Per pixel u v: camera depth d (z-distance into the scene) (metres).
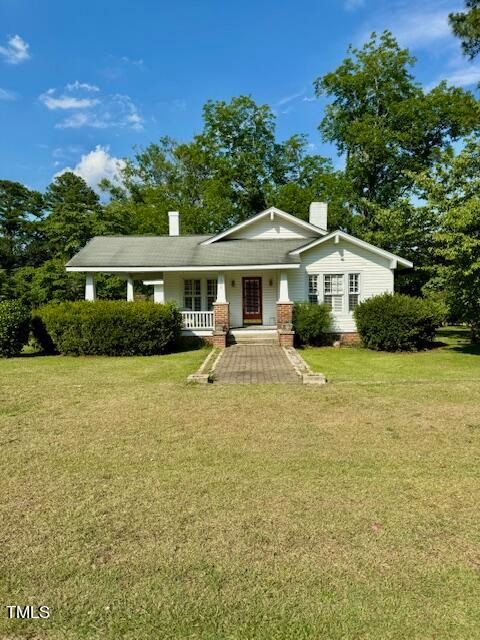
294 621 2.38
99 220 30.22
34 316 14.70
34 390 8.37
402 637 2.25
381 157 27.56
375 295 16.20
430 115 26.39
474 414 6.45
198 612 2.46
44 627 2.37
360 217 27.75
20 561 2.97
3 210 44.31
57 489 4.11
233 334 16.34
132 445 5.29
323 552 3.03
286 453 4.97
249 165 32.75
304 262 16.91
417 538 3.21
